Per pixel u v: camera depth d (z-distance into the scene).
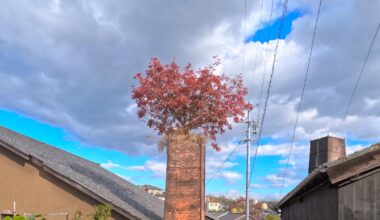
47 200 16.27
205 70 22.45
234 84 17.16
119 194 19.67
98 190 16.81
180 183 15.49
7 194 16.50
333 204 15.04
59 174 16.06
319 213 17.28
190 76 16.08
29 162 16.55
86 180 18.05
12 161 16.70
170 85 16.06
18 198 16.41
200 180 15.53
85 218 15.85
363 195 14.37
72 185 15.91
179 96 15.91
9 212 16.06
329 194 15.62
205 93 16.09
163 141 15.97
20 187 16.48
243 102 16.47
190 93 16.12
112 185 21.48
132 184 29.59
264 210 71.31
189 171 15.57
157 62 16.16
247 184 39.56
